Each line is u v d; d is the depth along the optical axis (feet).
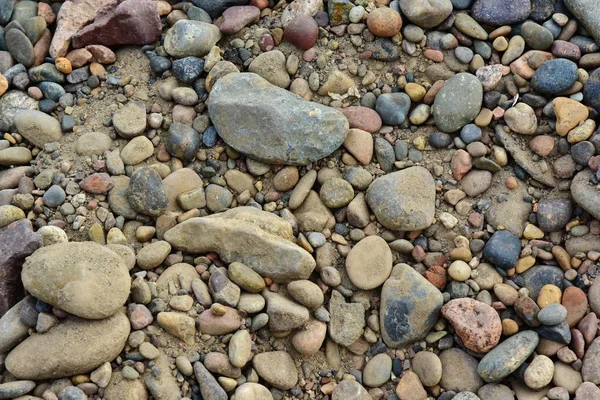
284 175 3.80
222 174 3.85
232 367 3.49
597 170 3.70
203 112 3.91
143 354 3.44
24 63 4.01
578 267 3.70
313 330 3.59
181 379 3.46
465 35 3.96
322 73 3.94
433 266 3.72
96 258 3.46
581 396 3.49
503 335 3.62
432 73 3.94
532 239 3.75
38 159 3.83
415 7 3.90
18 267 3.55
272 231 3.66
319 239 3.71
